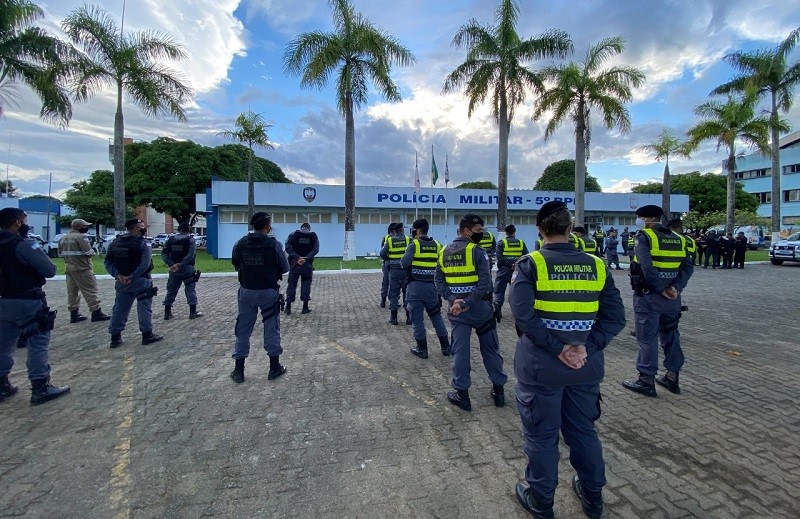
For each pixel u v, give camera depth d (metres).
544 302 2.51
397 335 7.04
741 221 37.78
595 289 2.54
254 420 3.90
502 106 19.14
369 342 6.59
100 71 15.30
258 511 2.67
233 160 38.53
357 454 3.33
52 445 3.44
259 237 4.88
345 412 4.07
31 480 2.97
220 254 24.59
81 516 2.62
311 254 8.76
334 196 25.56
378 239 26.92
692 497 2.80
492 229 28.66
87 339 6.64
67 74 14.88
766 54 24.38
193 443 3.48
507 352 6.11
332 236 26.27
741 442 3.50
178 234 8.18
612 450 3.37
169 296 8.12
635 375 5.05
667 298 4.34
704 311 9.03
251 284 4.81
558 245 2.62
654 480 2.98
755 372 5.16
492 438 3.57
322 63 18.80
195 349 6.14
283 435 3.62
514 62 18.72
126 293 6.13
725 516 2.62
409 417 3.96
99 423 3.83
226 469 3.12
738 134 23.73
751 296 11.09
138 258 6.13
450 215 27.83
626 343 6.50
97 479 2.99
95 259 22.42
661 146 27.16
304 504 2.73
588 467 2.54
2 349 4.29
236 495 2.82
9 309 4.15
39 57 14.51
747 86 23.88
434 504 2.73
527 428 2.59
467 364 4.15
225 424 3.82
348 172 20.06
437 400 4.36
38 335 4.29
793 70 24.06
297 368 5.34
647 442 3.49
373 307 9.64
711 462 3.21
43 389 4.29
